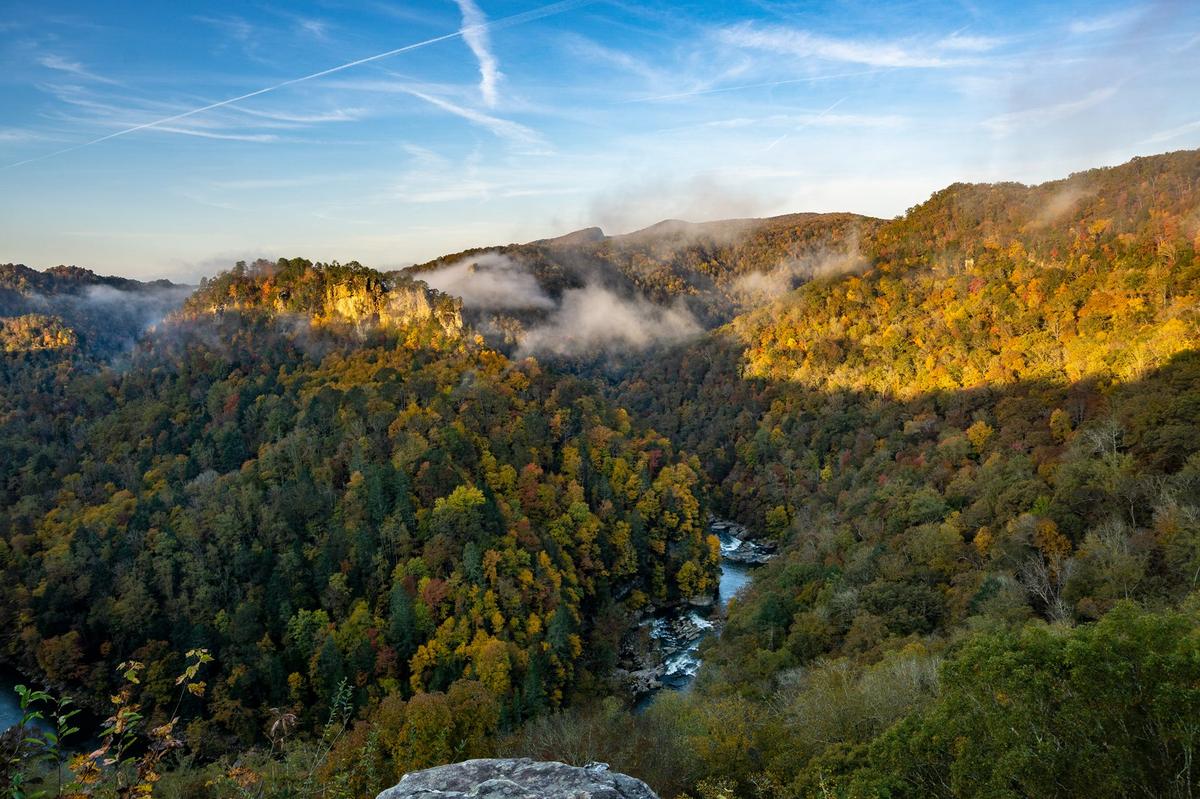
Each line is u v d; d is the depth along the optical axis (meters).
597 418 149.25
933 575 71.00
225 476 115.06
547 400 145.25
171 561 93.94
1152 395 75.56
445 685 74.38
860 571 76.25
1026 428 97.62
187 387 161.12
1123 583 50.59
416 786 13.49
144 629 88.69
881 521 90.75
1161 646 20.34
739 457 163.25
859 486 114.75
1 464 140.50
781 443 155.00
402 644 78.75
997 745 21.47
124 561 96.56
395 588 81.69
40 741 8.48
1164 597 47.19
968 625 54.47
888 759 25.88
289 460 116.88
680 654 94.06
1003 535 69.38
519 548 95.25
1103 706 20.11
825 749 35.50
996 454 90.81
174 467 126.38
